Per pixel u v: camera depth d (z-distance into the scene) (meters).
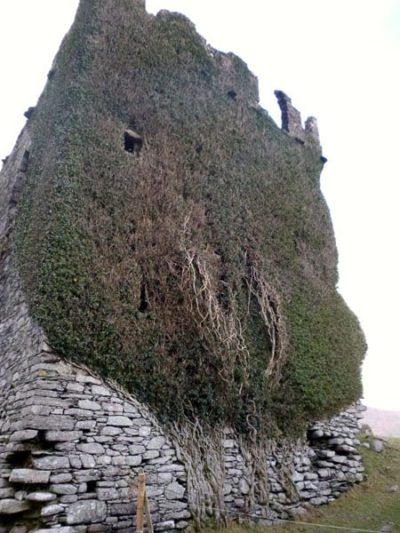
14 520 6.08
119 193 8.70
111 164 8.86
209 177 10.38
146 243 8.65
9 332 8.41
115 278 7.93
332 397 9.98
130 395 7.39
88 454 6.65
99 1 10.46
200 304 8.58
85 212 8.05
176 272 8.70
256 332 9.41
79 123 8.85
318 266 11.71
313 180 13.05
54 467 6.30
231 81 12.25
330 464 9.37
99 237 8.05
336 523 8.05
